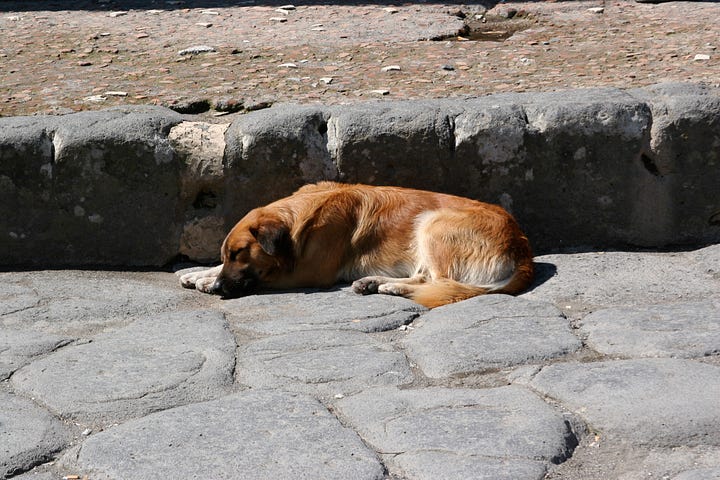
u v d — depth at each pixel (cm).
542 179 859
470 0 1462
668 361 614
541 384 589
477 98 898
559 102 859
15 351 670
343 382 607
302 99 975
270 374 622
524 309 717
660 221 867
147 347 673
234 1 1503
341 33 1271
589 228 873
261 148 847
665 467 495
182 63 1142
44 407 585
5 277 843
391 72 1078
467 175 859
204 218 866
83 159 848
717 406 546
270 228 788
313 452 516
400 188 834
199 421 555
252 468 502
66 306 765
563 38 1230
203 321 723
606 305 732
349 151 849
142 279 848
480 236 775
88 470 509
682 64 1058
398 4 1448
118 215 863
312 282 818
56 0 1552
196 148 852
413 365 633
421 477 489
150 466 506
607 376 593
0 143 842
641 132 847
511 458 503
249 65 1124
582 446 524
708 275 789
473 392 583
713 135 848
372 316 723
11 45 1245
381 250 813
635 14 1347
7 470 513
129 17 1405
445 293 752
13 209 860
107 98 999
